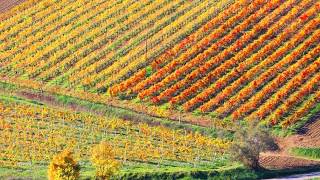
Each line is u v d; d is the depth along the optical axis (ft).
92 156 542.16
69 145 591.37
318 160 568.41
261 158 566.77
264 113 619.67
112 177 540.93
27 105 649.20
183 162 572.92
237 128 577.02
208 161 572.92
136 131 611.88
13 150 590.55
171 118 626.64
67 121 625.41
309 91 638.94
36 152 588.09
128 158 576.61
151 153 580.30
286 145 593.42
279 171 548.72
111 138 601.62
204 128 612.29
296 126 610.24
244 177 543.39
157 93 653.30
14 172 560.61
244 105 625.41
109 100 651.25
